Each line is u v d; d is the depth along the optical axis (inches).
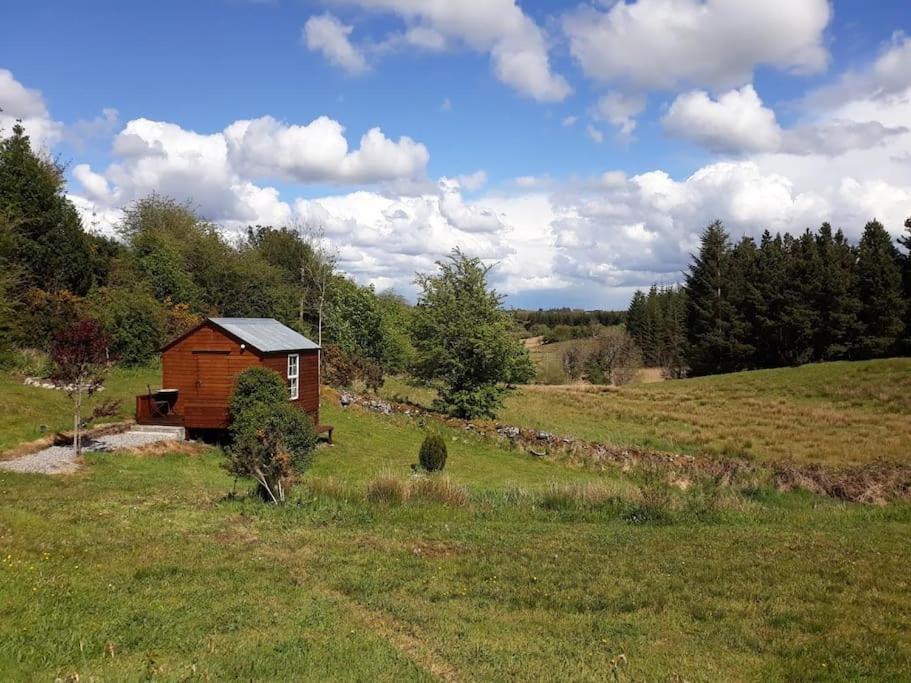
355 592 353.4
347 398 1320.1
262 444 608.7
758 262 3201.3
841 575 421.4
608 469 1032.2
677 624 324.8
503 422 1366.9
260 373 912.3
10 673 213.0
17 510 467.2
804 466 983.6
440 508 616.1
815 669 267.4
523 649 281.1
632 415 1637.6
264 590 343.6
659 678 255.0
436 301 1363.2
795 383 1957.4
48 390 1062.4
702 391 1994.3
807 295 2719.0
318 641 273.0
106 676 217.3
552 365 3139.8
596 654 279.9
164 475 714.2
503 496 692.1
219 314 1968.5
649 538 528.1
